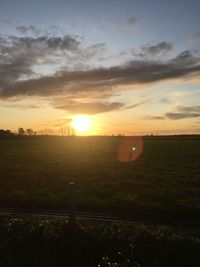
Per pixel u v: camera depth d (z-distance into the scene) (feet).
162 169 147.95
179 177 123.54
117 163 173.47
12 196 87.66
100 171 141.08
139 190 96.68
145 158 200.95
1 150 283.59
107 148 303.07
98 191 94.94
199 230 56.34
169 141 415.64
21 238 49.26
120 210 74.64
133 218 67.10
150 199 83.76
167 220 65.62
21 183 111.75
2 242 48.19
